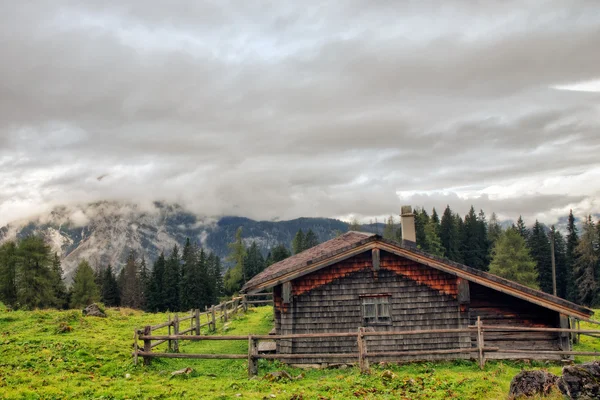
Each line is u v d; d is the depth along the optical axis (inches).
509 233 3110.2
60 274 3260.3
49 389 554.3
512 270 2984.7
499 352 775.7
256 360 657.0
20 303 2532.0
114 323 1127.6
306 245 4623.5
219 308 1249.4
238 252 3718.0
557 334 780.0
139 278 4178.2
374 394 556.4
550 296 751.7
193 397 545.6
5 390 542.0
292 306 791.7
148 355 685.9
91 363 689.0
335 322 784.9
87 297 3132.4
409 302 784.3
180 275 3826.3
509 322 795.4
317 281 795.4
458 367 714.2
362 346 655.1
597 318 1234.6
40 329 952.9
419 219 3718.0
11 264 2620.6
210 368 711.1
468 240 3853.3
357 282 791.7
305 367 756.0
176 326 892.6
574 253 2997.0
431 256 774.5
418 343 775.1
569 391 458.6
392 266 791.7
